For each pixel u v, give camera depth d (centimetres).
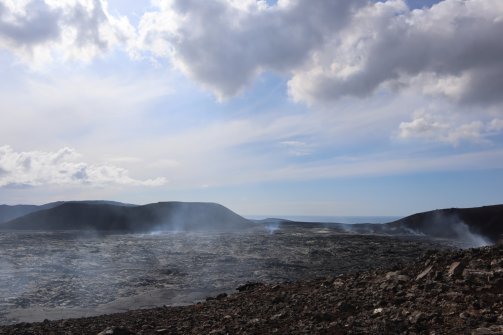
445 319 1055
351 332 1084
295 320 1306
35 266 4238
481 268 1344
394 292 1407
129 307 2581
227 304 1805
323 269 4000
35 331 1480
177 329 1403
